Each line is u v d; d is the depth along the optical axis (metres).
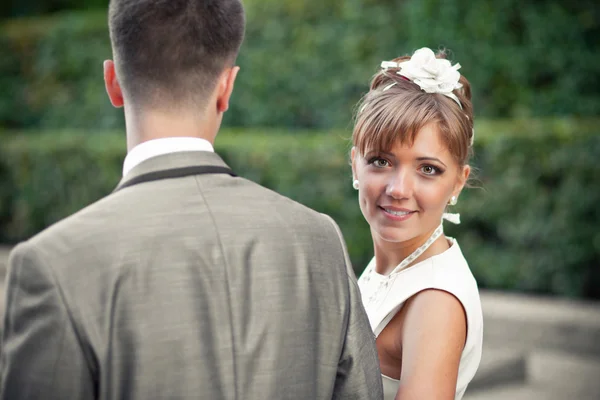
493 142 5.51
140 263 1.21
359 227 6.12
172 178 1.31
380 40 7.04
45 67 9.36
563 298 5.40
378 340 1.71
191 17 1.32
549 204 5.38
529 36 6.51
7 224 8.68
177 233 1.25
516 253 5.54
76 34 9.20
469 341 1.62
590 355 4.77
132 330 1.18
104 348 1.16
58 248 1.20
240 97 7.91
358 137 1.73
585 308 5.09
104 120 8.85
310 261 1.34
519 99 6.47
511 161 5.46
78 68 9.16
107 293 1.18
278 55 7.68
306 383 1.28
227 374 1.21
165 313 1.20
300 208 1.41
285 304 1.29
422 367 1.55
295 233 1.35
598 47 6.54
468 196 5.61
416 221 1.69
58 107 9.29
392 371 1.71
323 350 1.32
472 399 4.40
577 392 4.46
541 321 4.91
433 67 1.70
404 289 1.67
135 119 1.34
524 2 6.51
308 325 1.30
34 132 9.40
